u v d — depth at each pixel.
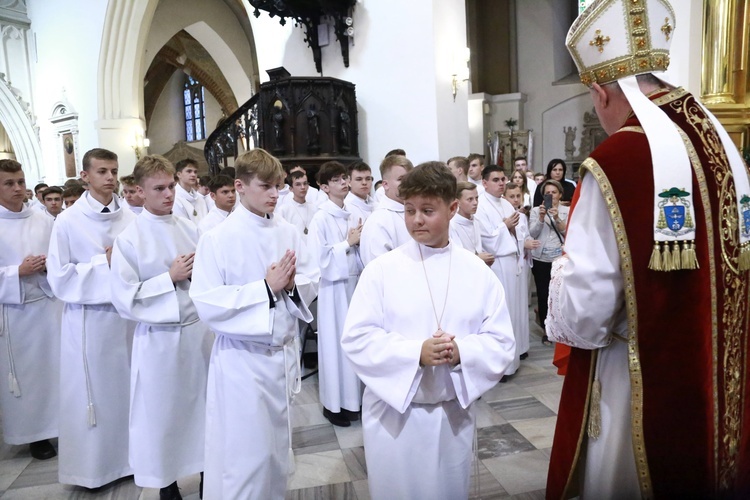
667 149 1.50
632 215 1.51
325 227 3.95
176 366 2.67
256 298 2.22
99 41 13.30
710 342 1.55
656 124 1.54
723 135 1.63
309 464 3.19
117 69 13.29
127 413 3.04
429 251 1.86
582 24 1.71
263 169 2.30
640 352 1.54
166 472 2.65
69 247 2.98
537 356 4.99
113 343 2.99
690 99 1.64
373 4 7.61
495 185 4.67
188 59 18.61
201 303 2.24
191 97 23.25
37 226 3.57
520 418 3.67
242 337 2.23
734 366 1.63
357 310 1.82
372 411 1.86
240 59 15.55
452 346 1.70
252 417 2.26
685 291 1.52
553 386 4.23
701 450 1.54
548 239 5.29
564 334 1.64
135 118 13.41
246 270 2.34
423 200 1.77
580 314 1.56
